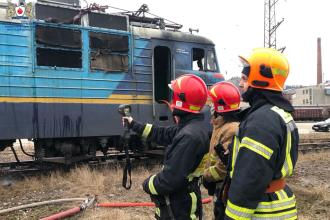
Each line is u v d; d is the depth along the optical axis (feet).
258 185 8.64
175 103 11.45
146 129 13.57
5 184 28.89
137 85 36.55
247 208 8.65
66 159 33.68
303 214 22.52
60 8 33.14
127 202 24.00
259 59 9.62
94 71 34.14
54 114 31.96
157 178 10.86
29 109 30.94
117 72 35.42
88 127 33.55
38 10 32.12
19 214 21.79
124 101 35.70
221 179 12.85
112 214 20.88
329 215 22.44
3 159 43.60
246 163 8.75
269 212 9.17
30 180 29.76
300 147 53.78
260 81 9.57
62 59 32.81
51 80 31.99
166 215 11.14
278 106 9.40
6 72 30.19
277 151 8.91
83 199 23.79
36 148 32.81
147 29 37.83
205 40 41.57
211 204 22.81
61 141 33.53
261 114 9.12
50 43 32.19
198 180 11.48
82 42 33.76
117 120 35.09
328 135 78.38
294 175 34.09
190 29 41.73
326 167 38.83
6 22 30.45
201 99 11.31
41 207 23.02
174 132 13.17
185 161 10.69
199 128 11.16
